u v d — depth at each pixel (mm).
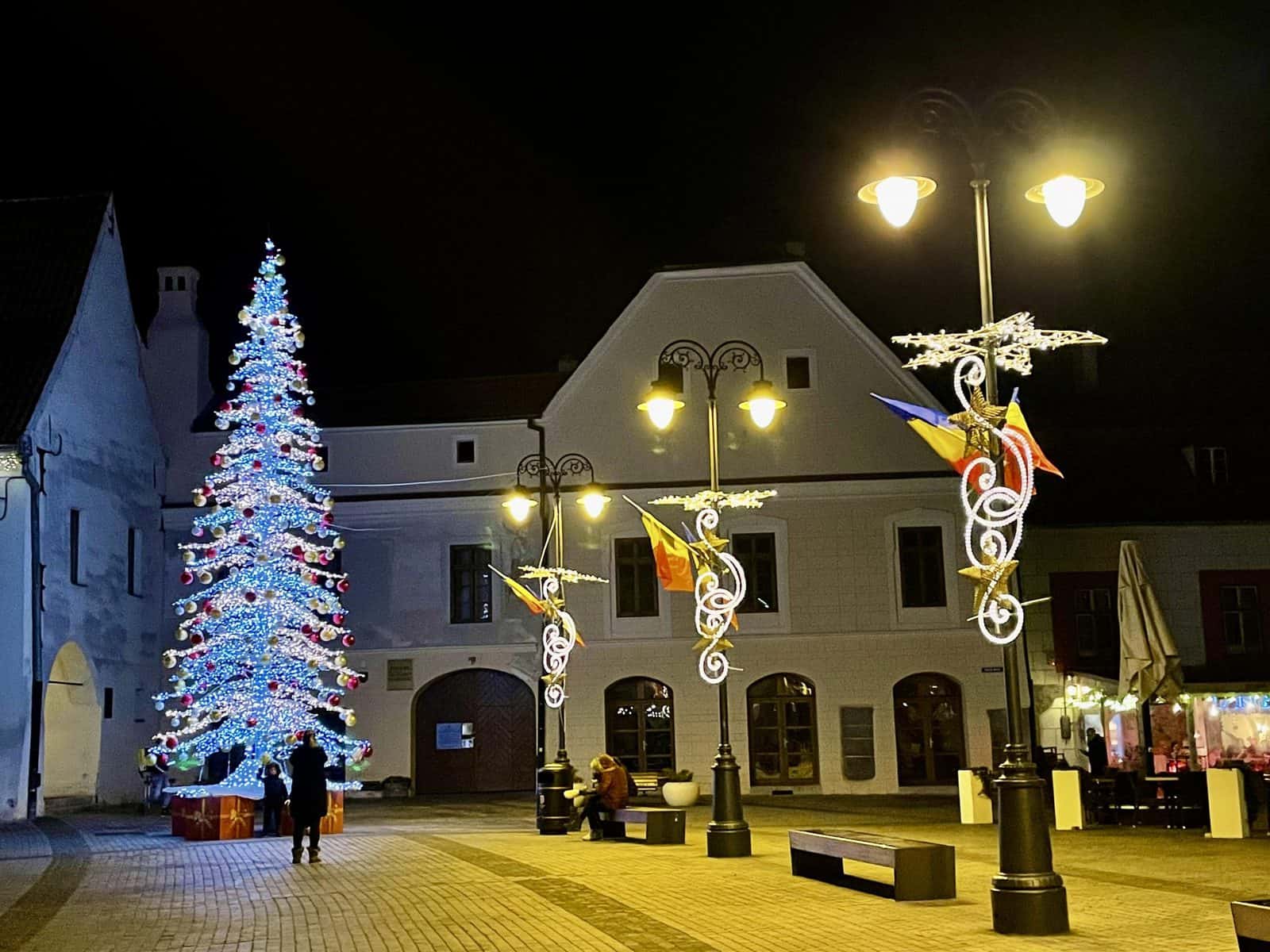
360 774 38156
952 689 37438
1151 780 24203
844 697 37250
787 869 16484
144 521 38812
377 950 11312
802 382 38781
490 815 30531
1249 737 34281
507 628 38594
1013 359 11727
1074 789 24312
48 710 34344
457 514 39219
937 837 22188
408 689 38625
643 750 37531
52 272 35812
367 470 39719
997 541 11445
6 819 30281
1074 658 37156
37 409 32250
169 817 30984
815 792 36844
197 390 41469
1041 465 11484
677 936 11336
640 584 38219
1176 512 38125
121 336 37969
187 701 31812
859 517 38094
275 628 27688
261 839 24219
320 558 28375
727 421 38719
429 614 38906
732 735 37281
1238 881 15078
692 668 37656
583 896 14273
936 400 38438
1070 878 15406
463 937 11766
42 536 32219
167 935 12672
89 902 15359
